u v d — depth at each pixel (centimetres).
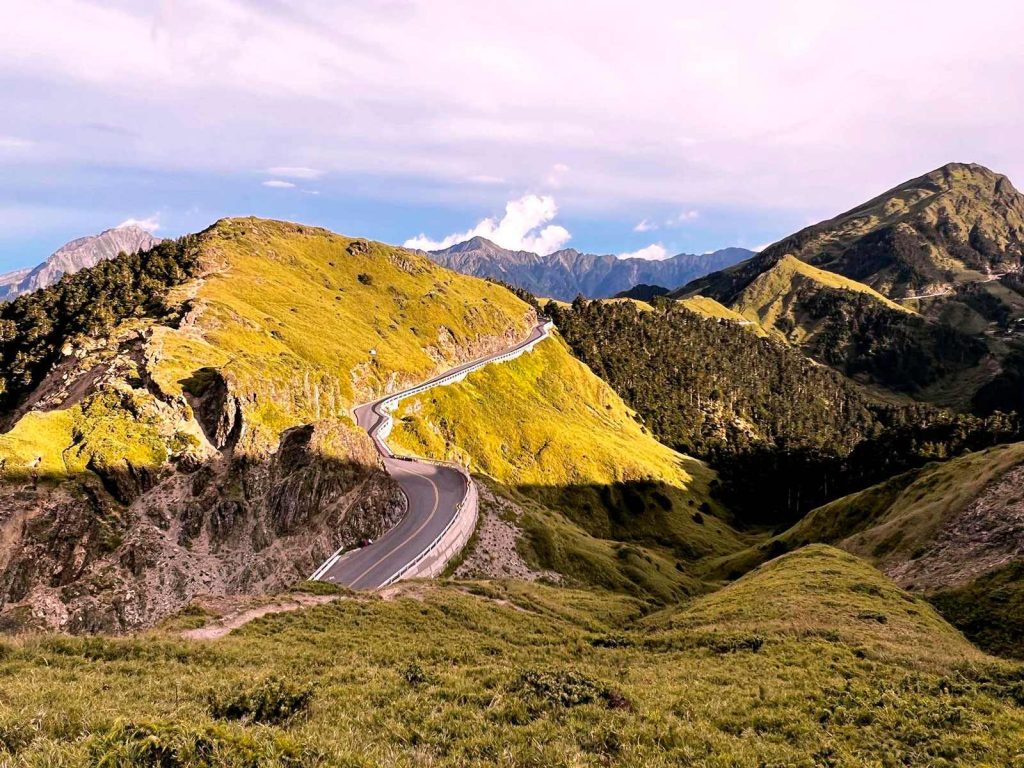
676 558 11456
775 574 4822
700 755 1398
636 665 2581
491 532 6994
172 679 1797
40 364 9488
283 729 1369
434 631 3222
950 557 5241
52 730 1180
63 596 4881
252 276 12788
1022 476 5538
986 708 1803
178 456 6072
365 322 13850
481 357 16550
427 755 1274
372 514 6512
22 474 5188
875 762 1412
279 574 5616
